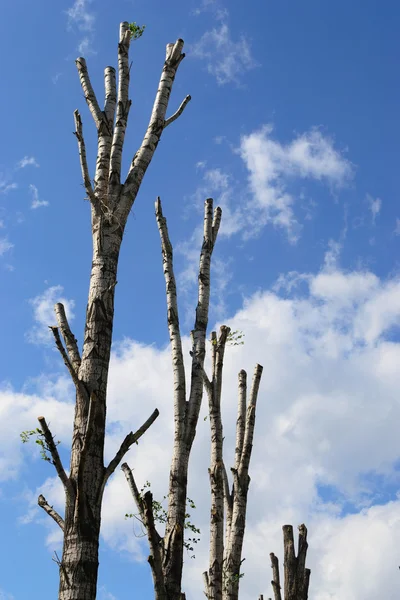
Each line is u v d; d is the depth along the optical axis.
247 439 11.95
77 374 6.79
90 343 6.90
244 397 12.52
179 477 8.77
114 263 7.42
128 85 8.83
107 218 7.57
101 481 6.29
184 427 9.16
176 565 8.03
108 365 6.91
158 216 11.06
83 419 6.52
